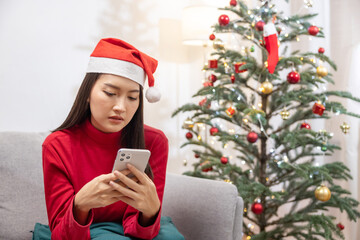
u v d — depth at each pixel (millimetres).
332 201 1555
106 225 1064
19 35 1736
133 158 857
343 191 1585
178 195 1420
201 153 1826
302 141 1476
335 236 1818
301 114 1626
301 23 1614
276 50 1412
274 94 1675
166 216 1314
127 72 933
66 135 1066
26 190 1376
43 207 1381
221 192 1326
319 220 1454
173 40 2336
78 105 1024
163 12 2275
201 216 1340
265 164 1681
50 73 1832
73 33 1901
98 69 943
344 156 1829
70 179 1040
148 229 975
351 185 1809
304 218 1502
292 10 1969
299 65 1586
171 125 2352
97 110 946
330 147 1567
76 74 1921
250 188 1492
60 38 1858
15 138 1464
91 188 854
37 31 1786
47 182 1001
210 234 1314
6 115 1714
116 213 1121
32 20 1771
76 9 1908
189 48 2422
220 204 1313
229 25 1610
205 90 1670
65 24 1874
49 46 1825
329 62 1557
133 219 1051
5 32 1699
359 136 1800
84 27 1941
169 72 2328
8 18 1706
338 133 1871
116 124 949
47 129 1830
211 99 1646
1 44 1690
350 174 1805
